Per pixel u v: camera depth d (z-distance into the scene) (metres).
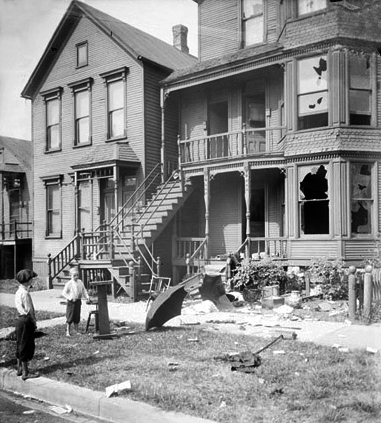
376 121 12.02
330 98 12.08
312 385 5.14
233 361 6.34
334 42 12.04
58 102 18.84
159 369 6.11
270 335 7.86
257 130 13.82
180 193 14.95
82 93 18.19
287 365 5.97
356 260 11.78
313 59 12.59
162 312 8.72
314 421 4.35
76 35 18.09
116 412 4.97
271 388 5.19
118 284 13.90
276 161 13.51
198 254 14.23
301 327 8.41
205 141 16.25
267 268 12.20
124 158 15.99
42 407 5.54
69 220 18.45
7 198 22.11
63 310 11.30
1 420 5.11
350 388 5.04
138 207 15.09
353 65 12.01
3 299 13.41
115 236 15.13
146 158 16.19
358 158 12.04
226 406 4.77
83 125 18.19
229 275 12.47
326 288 11.27
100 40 17.42
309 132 12.55
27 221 21.45
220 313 10.30
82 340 7.98
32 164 19.83
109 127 17.28
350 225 11.94
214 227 15.59
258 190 15.23
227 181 15.52
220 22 15.93
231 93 15.84
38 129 19.56
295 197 12.78
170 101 16.92
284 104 13.50
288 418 4.42
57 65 18.73
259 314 10.07
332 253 11.98
